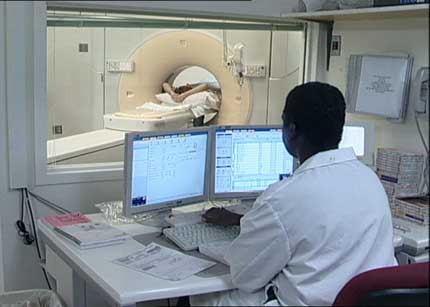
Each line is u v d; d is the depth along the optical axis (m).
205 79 3.53
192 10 2.37
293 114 1.79
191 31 3.40
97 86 3.64
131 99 3.66
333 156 1.77
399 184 2.28
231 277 1.77
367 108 2.59
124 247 2.02
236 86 3.33
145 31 3.62
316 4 2.68
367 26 2.61
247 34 3.23
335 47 2.77
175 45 3.53
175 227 2.20
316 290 1.66
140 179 2.22
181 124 3.31
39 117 2.41
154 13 2.42
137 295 1.65
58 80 3.25
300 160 1.85
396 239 2.03
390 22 2.49
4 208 2.42
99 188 2.58
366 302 1.46
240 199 2.47
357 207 1.71
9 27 2.28
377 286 1.47
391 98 2.48
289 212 1.66
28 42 2.33
